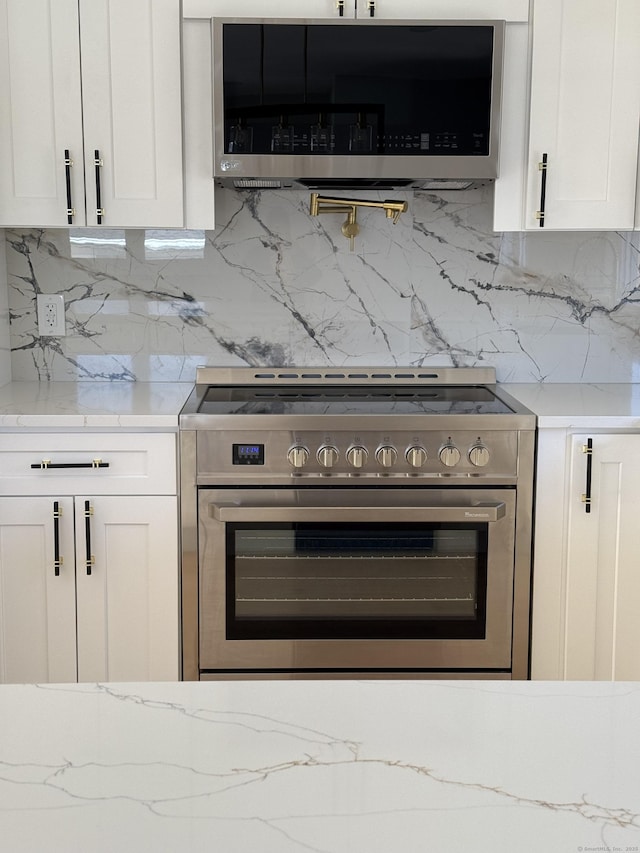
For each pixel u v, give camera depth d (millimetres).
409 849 697
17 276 2900
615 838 714
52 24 2492
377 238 2922
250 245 2912
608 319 2988
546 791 780
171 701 957
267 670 2494
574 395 2746
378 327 2965
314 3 2504
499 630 2490
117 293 2924
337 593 2465
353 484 2412
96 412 2406
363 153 2500
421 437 2396
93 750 850
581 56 2533
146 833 715
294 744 861
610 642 2521
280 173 2504
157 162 2547
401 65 2457
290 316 2951
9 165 2531
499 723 908
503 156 2594
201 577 2449
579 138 2562
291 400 2635
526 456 2414
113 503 2424
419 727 898
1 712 930
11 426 2381
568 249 2951
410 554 2449
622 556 2488
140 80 2518
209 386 2889
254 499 2410
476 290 2959
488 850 697
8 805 756
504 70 2561
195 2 2492
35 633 2469
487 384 2957
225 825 727
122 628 2473
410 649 2490
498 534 2447
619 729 896
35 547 2441
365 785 788
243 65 2439
